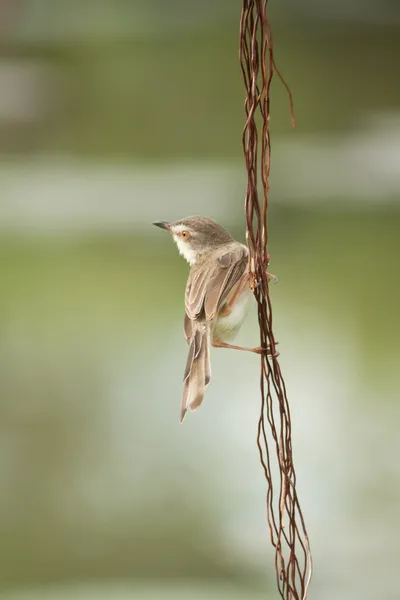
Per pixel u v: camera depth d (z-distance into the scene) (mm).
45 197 28422
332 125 32969
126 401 16312
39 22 45000
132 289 22859
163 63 41500
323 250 24625
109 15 46031
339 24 44031
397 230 25828
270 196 27500
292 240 25719
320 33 43219
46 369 17844
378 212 26891
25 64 41438
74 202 27891
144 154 32750
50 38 44094
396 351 17703
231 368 16891
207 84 38781
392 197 27562
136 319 20750
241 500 12422
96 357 18406
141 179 29516
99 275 23672
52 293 22750
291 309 20922
